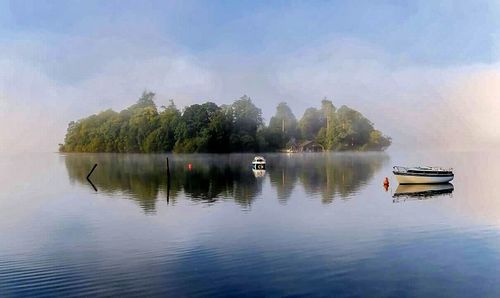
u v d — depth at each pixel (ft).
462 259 76.95
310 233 98.48
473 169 339.36
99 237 98.99
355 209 132.57
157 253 83.97
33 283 68.49
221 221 114.52
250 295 62.13
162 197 165.99
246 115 636.48
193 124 592.19
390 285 64.95
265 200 154.61
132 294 63.41
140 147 627.05
